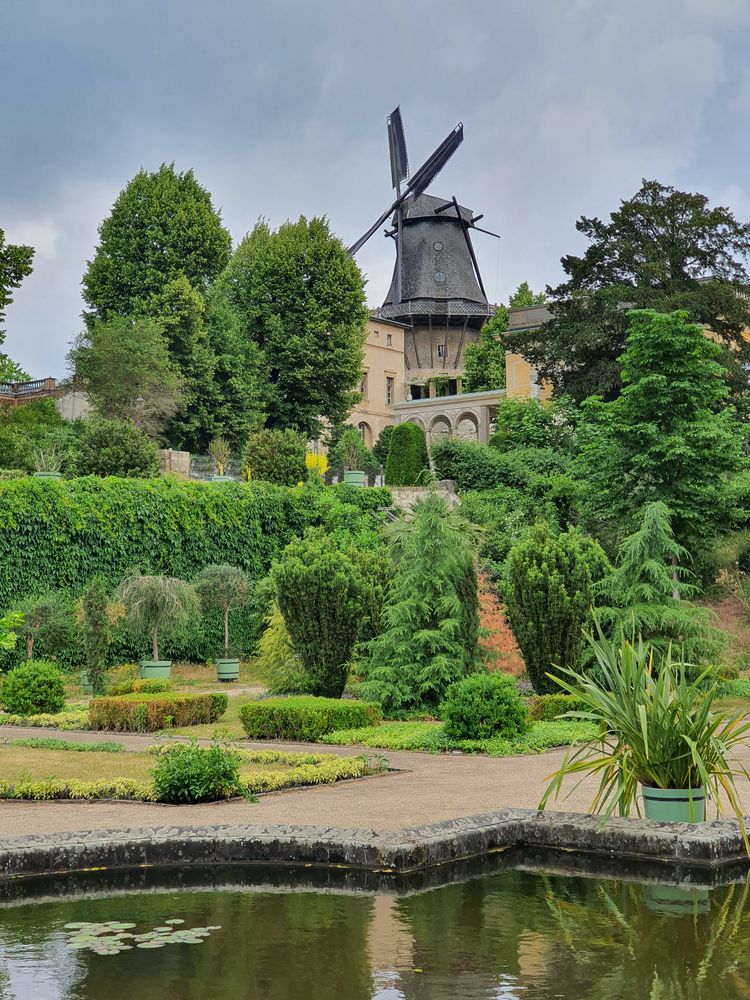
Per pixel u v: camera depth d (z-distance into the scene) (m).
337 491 30.19
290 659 18.75
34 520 22.88
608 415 22.69
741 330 38.34
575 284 40.41
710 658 17.00
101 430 29.92
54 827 7.62
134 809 8.52
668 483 21.89
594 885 5.75
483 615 19.66
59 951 4.54
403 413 63.59
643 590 16.77
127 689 18.48
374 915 5.12
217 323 45.06
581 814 6.83
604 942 4.62
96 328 40.72
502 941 4.65
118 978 4.16
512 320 56.78
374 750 12.44
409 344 77.94
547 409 39.09
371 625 17.16
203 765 8.90
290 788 9.55
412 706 15.43
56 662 22.25
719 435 21.23
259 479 32.53
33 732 14.80
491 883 5.82
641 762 6.88
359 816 7.88
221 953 4.48
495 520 29.22
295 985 4.06
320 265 48.56
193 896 5.56
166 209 44.25
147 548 24.83
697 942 4.62
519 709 12.77
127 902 5.44
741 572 24.80
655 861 6.23
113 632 22.31
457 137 77.31
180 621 21.81
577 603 16.09
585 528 25.56
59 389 46.44
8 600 22.31
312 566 17.02
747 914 5.10
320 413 49.16
